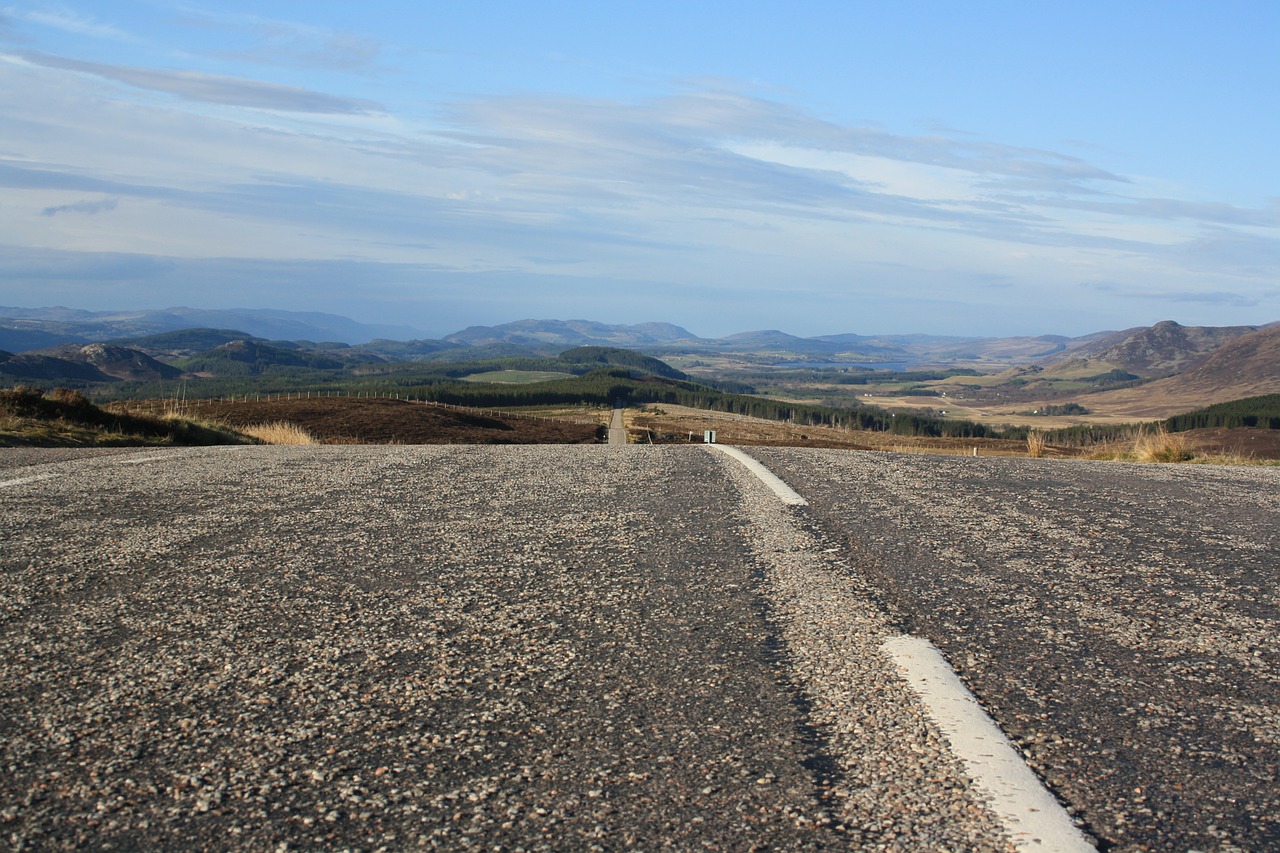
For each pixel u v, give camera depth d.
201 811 2.04
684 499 6.54
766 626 3.48
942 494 6.97
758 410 164.50
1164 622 3.61
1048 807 2.07
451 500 6.50
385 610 3.68
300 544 4.98
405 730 2.49
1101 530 5.57
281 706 2.67
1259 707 2.73
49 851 1.88
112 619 3.56
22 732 2.49
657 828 1.97
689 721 2.56
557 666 3.02
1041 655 3.18
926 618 3.62
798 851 1.87
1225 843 1.93
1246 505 6.71
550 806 2.07
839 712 2.63
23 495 6.73
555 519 5.74
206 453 10.31
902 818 2.02
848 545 5.00
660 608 3.71
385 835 1.94
